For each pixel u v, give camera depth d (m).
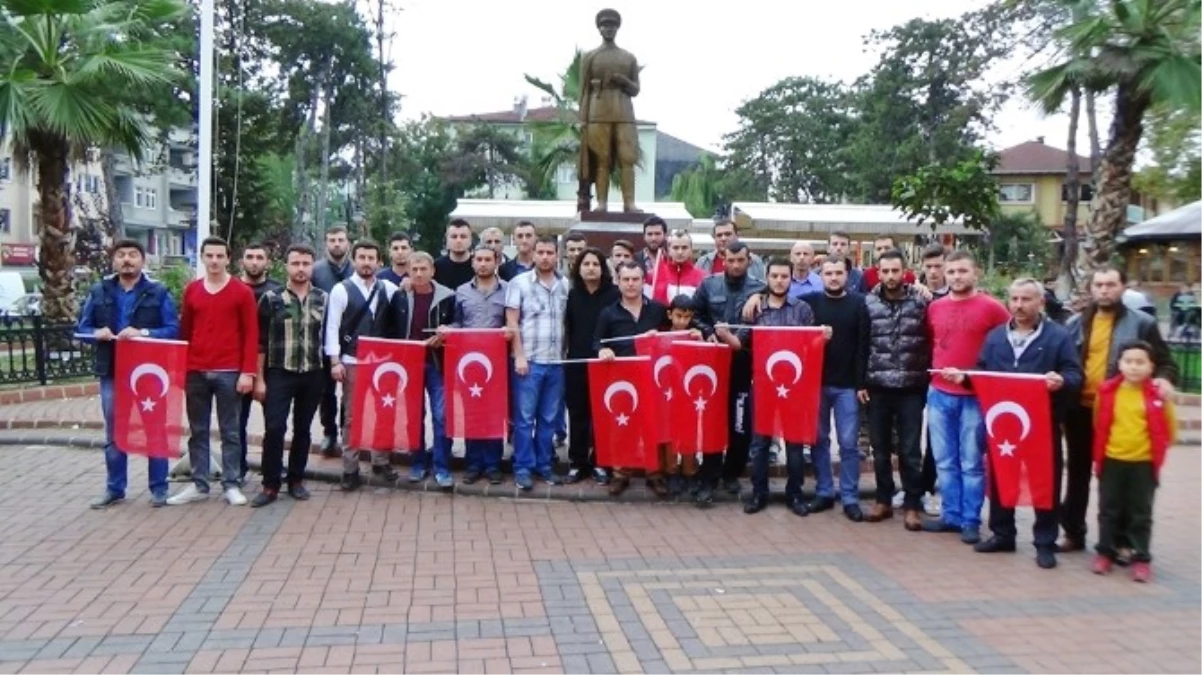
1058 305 10.58
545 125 34.53
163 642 4.66
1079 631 4.99
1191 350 14.34
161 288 7.46
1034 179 55.34
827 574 5.92
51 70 12.95
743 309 7.57
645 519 7.21
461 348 7.58
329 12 39.91
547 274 7.83
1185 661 4.60
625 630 4.89
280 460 7.50
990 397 6.38
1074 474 6.55
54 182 13.73
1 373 11.81
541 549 6.34
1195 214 22.12
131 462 8.89
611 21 12.75
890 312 7.08
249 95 32.38
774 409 7.29
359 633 4.80
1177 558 6.43
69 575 5.68
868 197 45.28
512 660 4.48
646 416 7.46
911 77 44.09
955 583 5.79
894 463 8.84
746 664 4.48
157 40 15.20
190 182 57.81
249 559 6.02
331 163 45.44
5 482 8.12
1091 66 13.78
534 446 8.00
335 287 7.75
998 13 29.70
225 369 7.38
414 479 8.00
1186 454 10.40
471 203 25.98
